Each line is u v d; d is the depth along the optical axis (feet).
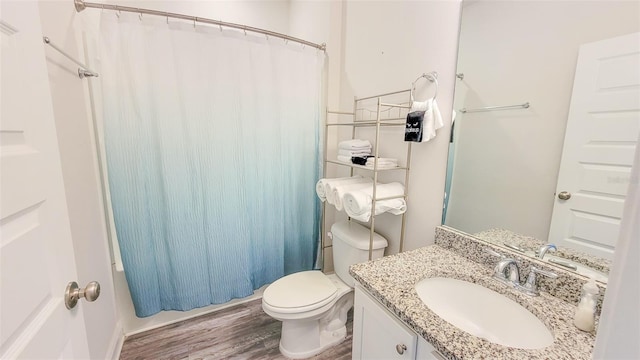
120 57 4.64
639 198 0.91
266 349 5.51
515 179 3.54
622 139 2.60
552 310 2.90
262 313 6.60
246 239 6.21
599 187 2.80
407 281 3.50
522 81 3.37
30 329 1.77
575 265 3.03
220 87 5.40
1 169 1.59
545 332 2.76
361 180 5.93
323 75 6.70
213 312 6.60
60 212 2.21
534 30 3.22
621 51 2.56
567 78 2.96
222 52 5.33
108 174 4.83
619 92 2.60
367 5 5.89
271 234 6.63
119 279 5.62
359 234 5.66
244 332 5.97
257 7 8.07
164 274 5.63
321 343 5.51
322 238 7.39
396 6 5.16
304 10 7.64
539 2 3.15
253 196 6.21
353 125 5.93
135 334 5.82
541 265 3.22
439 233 4.57
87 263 4.28
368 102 6.04
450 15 4.23
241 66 5.56
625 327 0.93
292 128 6.42
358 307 3.86
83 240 4.20
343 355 5.39
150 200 5.23
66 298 2.21
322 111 6.83
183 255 5.61
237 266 6.18
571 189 3.01
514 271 3.39
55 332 2.04
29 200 1.84
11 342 1.60
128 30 4.63
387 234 5.69
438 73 4.46
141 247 5.27
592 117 2.80
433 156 4.65
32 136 1.93
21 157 1.78
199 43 5.12
